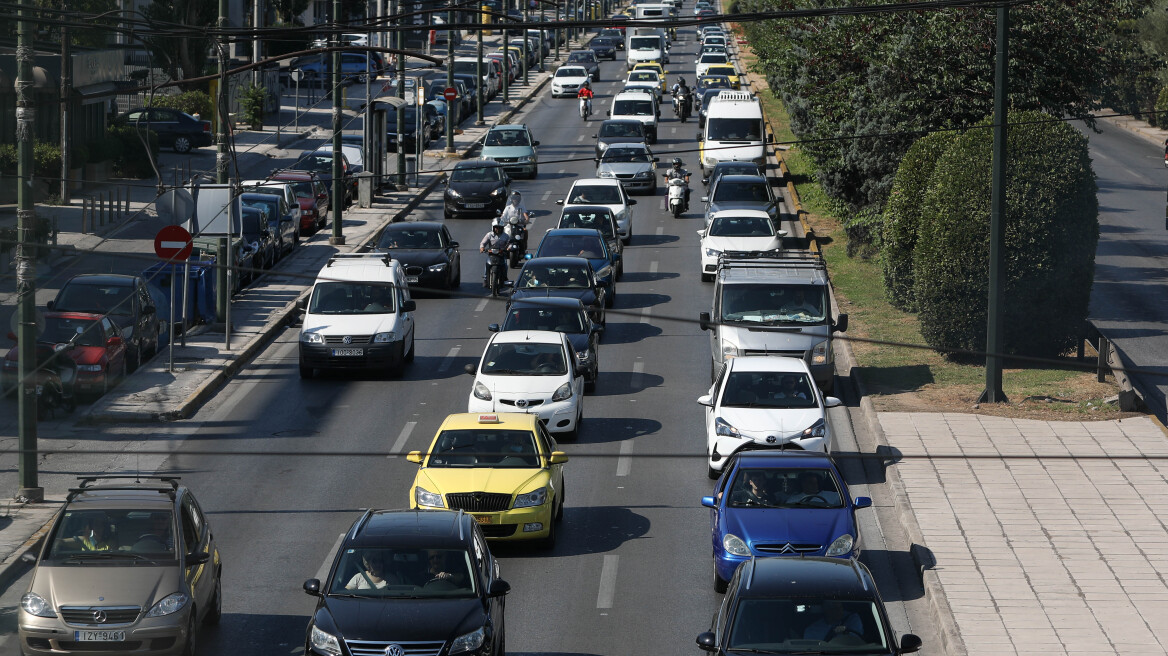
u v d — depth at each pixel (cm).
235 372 7944
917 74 10075
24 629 3806
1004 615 4297
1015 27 9700
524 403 6569
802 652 3500
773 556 4347
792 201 14075
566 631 4331
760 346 7325
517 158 15175
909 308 9381
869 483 6006
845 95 11312
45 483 5738
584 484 6025
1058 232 7681
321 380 7825
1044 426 6631
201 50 17900
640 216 13600
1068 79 10050
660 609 4534
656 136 17862
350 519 5466
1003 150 6956
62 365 6788
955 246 7819
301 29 4478
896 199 9269
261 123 18275
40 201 12450
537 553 5116
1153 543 5016
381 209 13550
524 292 8825
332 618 3731
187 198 7562
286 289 10075
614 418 7094
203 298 8912
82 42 14850
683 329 9200
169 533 4066
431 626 3688
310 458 6306
